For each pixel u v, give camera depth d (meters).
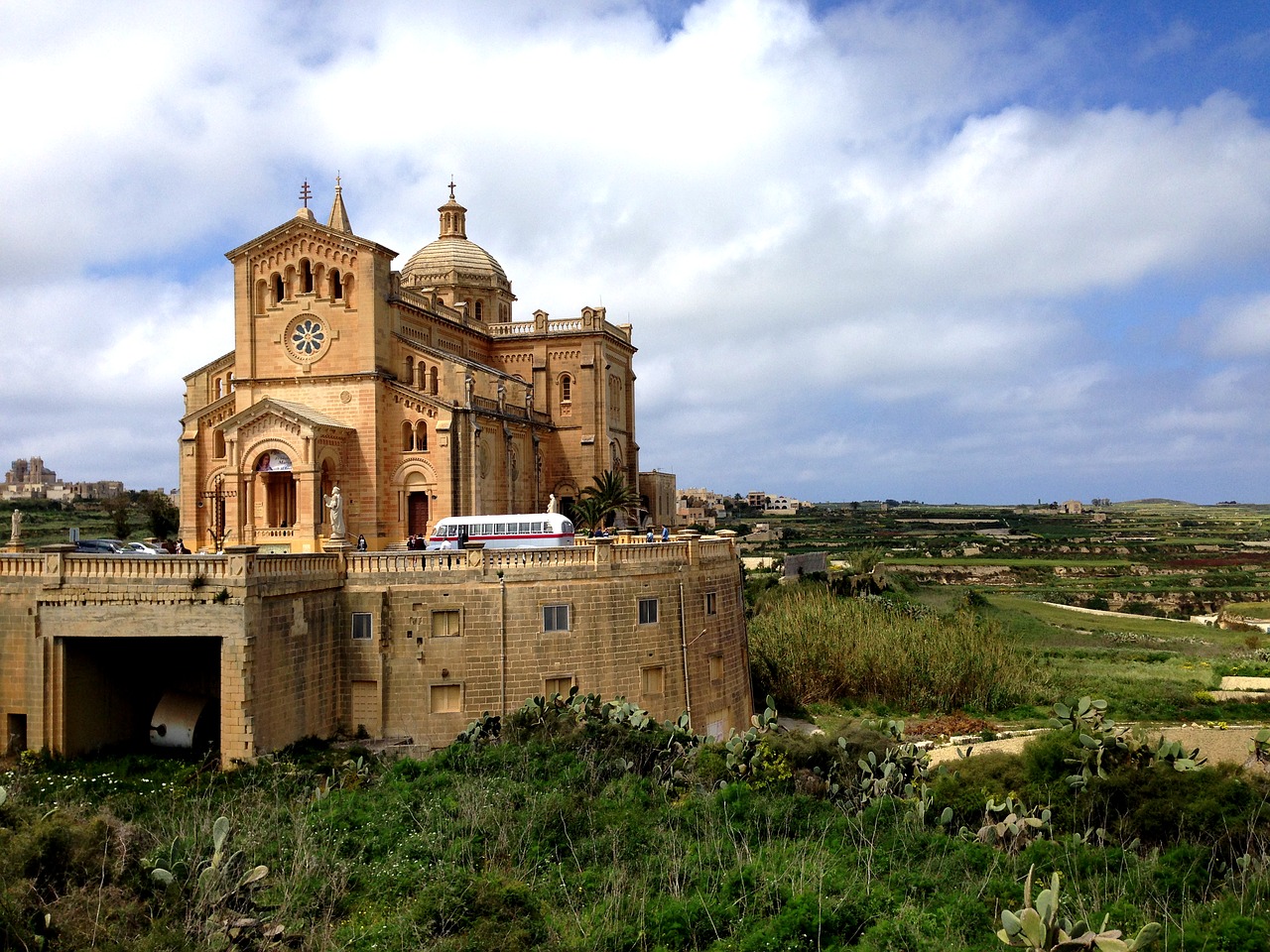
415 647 41.97
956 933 23.02
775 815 30.53
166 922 21.39
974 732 59.38
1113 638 97.88
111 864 23.73
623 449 91.81
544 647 42.78
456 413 65.31
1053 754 33.16
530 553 43.09
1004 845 29.58
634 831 29.09
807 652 68.50
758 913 23.92
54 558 36.59
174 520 104.56
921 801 31.70
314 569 40.50
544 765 34.56
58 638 36.56
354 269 65.81
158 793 33.25
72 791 32.66
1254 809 29.91
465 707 41.97
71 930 20.48
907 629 72.81
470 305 92.75
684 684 46.25
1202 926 22.77
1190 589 141.00
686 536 52.91
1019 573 159.88
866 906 23.98
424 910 23.58
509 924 23.56
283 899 24.52
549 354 84.69
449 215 96.88
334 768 37.03
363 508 65.12
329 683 41.50
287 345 66.88
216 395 72.19
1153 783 31.23
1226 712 65.00
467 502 65.81
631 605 44.59
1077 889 24.77
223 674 35.81
